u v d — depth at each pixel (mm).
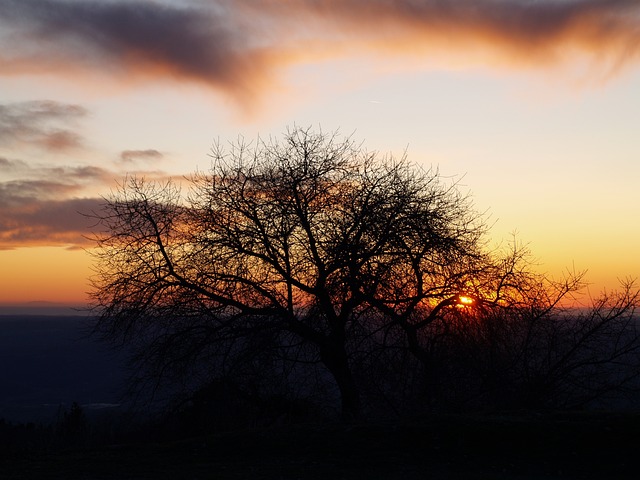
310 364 21172
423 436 13602
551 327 21078
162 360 21219
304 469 12133
